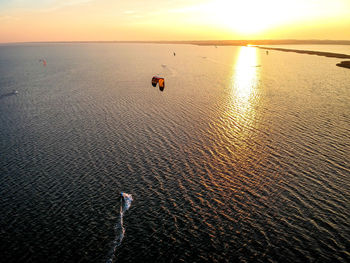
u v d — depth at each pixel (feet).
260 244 90.58
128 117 220.02
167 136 178.19
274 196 114.01
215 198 114.21
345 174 127.24
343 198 110.93
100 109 244.83
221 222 100.78
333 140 164.04
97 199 116.06
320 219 100.22
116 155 153.79
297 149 153.79
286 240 91.71
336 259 83.82
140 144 167.12
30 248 91.76
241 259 85.25
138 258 86.79
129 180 128.98
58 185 126.52
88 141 173.88
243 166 138.00
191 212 106.42
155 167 139.64
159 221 102.27
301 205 107.86
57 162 147.64
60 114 232.32
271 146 158.71
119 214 106.63
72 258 87.56
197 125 197.26
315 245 89.20
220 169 135.95
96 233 97.55
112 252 89.30
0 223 103.24
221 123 200.13
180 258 86.38
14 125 206.69
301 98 268.00
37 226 101.45
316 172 129.80
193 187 122.11
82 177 132.57
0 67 588.91
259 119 206.80
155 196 116.57
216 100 269.03
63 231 98.94
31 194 120.37
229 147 159.33
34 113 236.63
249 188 120.06
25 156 155.22
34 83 379.55
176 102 264.52
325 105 240.73
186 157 148.87
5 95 305.12
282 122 198.70
